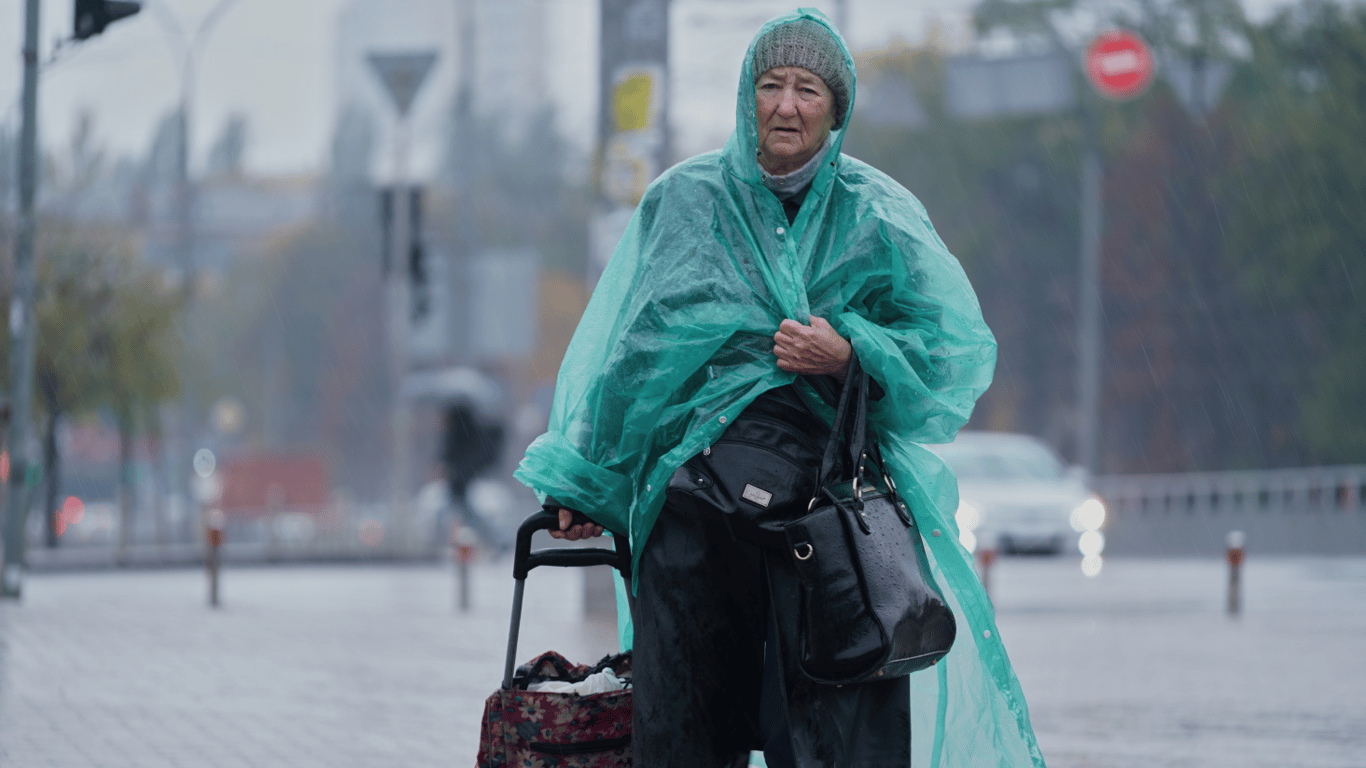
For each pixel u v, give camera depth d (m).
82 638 23.83
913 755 7.75
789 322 7.24
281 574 45.66
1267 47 93.62
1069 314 113.94
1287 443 90.88
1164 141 95.88
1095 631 26.19
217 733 15.32
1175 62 87.25
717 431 7.29
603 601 28.30
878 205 7.59
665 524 7.34
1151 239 96.94
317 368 174.00
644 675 7.32
